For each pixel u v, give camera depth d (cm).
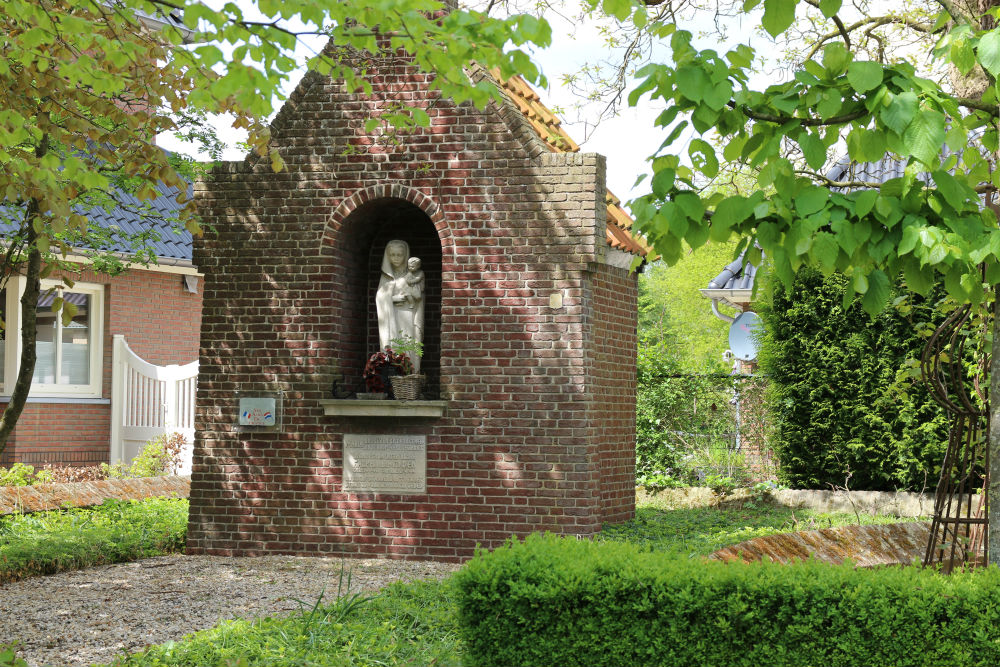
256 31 668
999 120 622
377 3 609
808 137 557
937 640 587
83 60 763
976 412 842
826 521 1408
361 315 1392
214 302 1329
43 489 1473
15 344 1931
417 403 1253
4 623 927
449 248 1262
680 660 627
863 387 1584
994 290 645
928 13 1430
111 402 2039
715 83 553
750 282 2055
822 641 604
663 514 1486
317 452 1296
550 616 649
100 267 1305
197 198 1334
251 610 964
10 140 707
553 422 1233
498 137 1259
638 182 579
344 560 1259
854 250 560
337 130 1305
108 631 895
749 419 1766
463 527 1250
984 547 890
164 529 1364
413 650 785
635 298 1451
